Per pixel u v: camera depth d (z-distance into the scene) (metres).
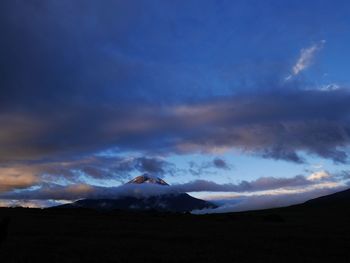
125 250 43.06
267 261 38.34
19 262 35.19
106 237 54.72
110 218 89.94
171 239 53.62
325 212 137.75
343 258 41.19
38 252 40.34
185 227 71.94
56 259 36.97
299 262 38.28
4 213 95.50
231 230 67.69
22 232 57.94
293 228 73.88
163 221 85.88
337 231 68.50
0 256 37.66
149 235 57.59
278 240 54.41
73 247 44.09
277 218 96.88
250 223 85.75
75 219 84.44
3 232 41.50
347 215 120.50
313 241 53.75
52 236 54.19
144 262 36.66
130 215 102.94
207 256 40.22
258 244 49.91
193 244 48.94
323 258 41.00
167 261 37.38
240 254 41.91
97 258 37.91
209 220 93.31
